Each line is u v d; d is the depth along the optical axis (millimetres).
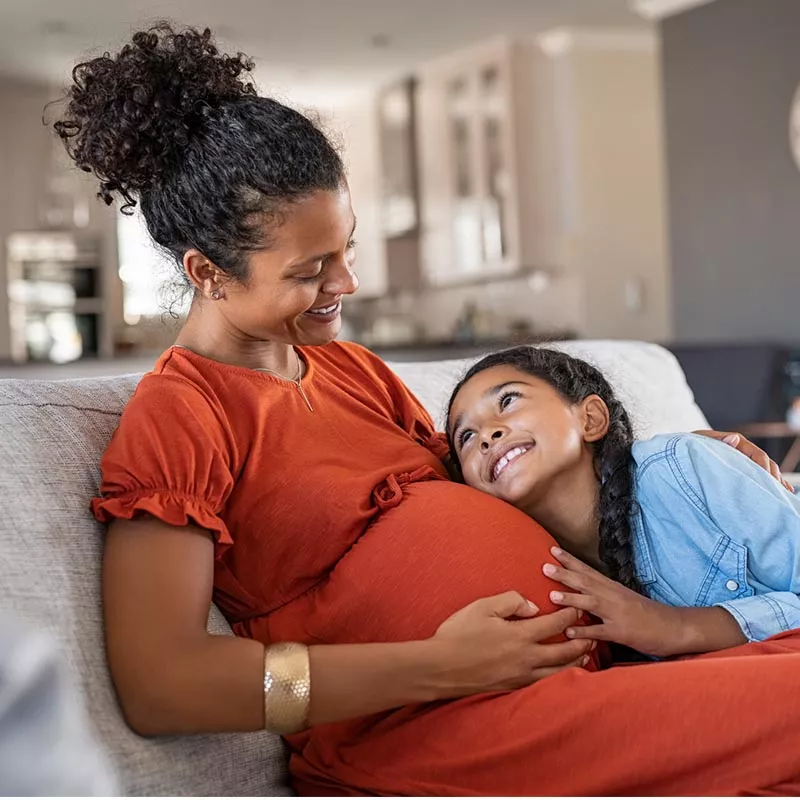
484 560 1172
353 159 8242
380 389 1498
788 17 5293
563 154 6777
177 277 1287
